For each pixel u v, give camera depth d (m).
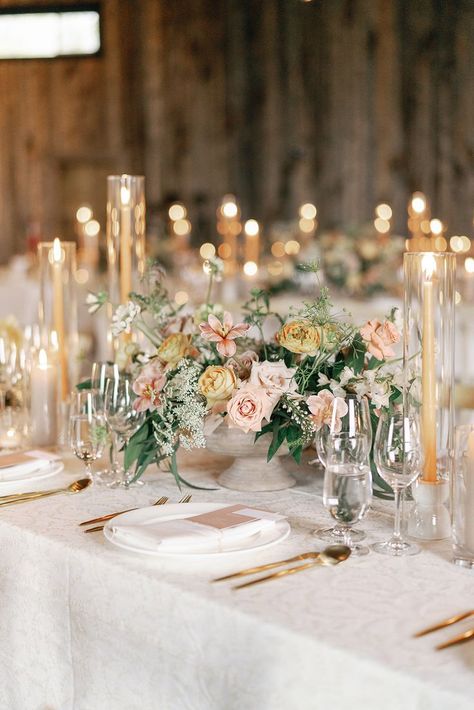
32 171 10.36
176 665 1.45
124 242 2.58
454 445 1.54
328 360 1.99
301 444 1.86
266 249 8.72
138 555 1.58
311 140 9.45
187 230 9.62
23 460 2.13
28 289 6.92
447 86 8.85
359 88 9.19
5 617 1.78
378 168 9.17
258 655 1.33
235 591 1.43
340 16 9.19
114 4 9.89
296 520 1.79
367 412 1.58
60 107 10.21
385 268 6.30
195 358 2.03
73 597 1.63
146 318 2.26
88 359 5.84
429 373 1.69
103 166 10.24
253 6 9.52
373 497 1.96
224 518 1.66
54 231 10.38
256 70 9.59
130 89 9.99
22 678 1.76
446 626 1.30
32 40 10.12
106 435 2.05
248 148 9.70
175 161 9.95
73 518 1.81
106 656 1.58
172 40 9.81
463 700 1.11
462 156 8.84
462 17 8.73
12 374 2.51
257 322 2.08
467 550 1.53
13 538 1.75
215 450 2.00
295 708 1.29
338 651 1.23
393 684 1.17
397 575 1.49
